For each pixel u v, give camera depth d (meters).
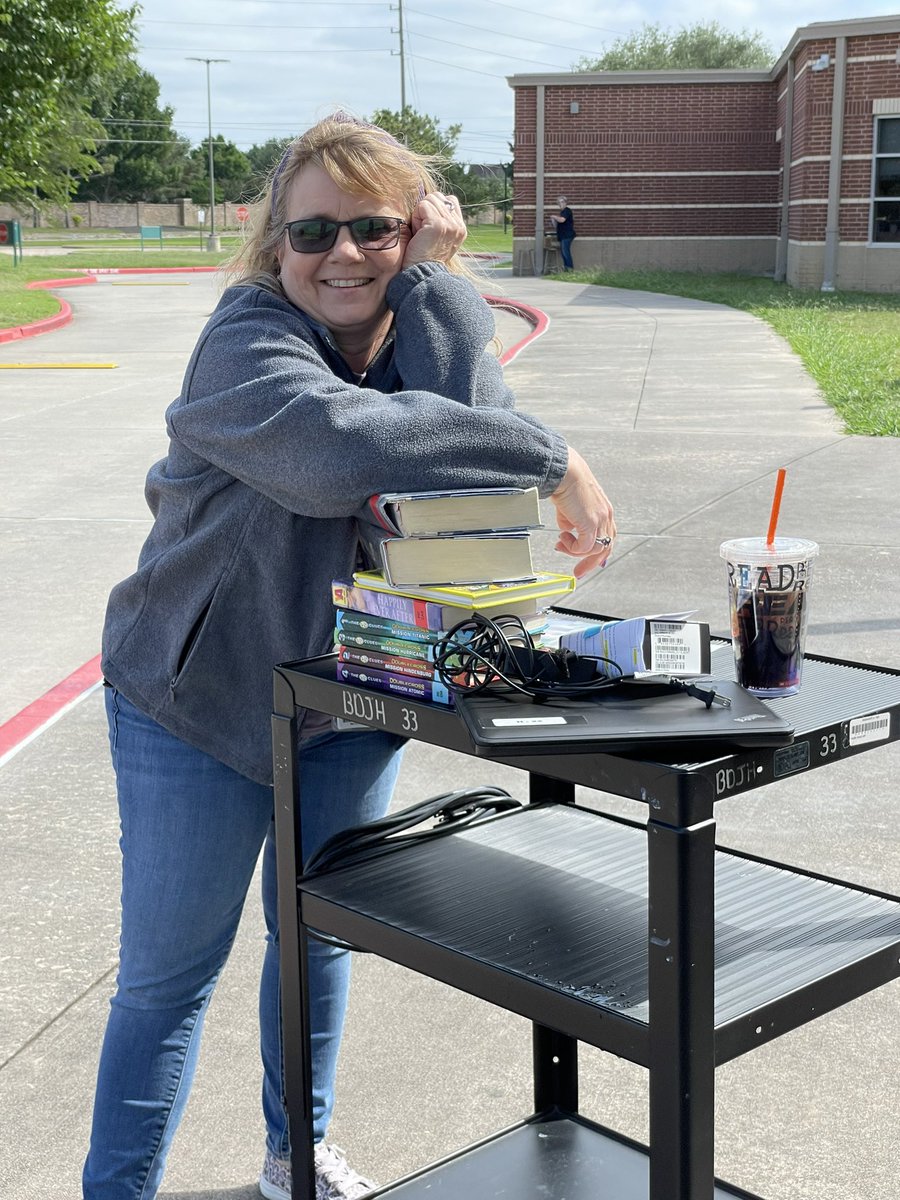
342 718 1.68
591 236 30.03
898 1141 2.41
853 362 13.77
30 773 4.16
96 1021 2.83
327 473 1.64
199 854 1.92
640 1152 2.03
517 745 1.32
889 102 22.75
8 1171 2.35
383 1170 2.35
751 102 28.48
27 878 3.46
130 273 35.94
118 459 9.52
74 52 23.23
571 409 11.47
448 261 2.00
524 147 29.75
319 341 1.88
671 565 6.31
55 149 26.33
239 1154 2.42
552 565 6.32
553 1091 2.16
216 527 1.82
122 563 6.68
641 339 17.02
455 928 1.63
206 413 1.74
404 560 1.58
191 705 1.86
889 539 6.75
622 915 1.66
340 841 1.88
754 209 29.05
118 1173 1.99
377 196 1.86
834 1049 2.71
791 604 1.54
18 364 15.81
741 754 1.36
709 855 1.34
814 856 3.49
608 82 28.84
